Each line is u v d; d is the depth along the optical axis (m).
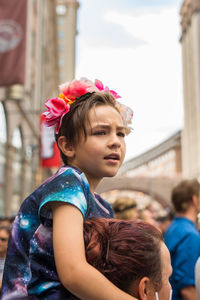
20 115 18.02
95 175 1.14
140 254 0.91
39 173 18.44
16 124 17.39
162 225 6.04
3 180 16.39
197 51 62.78
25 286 1.04
